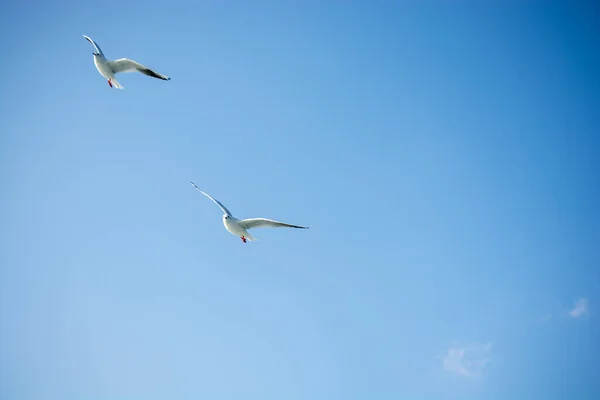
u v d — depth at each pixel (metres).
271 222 19.81
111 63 22.48
